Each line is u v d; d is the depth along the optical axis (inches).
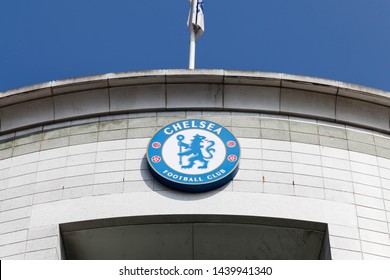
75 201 941.2
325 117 1032.8
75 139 1008.2
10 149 1023.6
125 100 1030.4
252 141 988.6
